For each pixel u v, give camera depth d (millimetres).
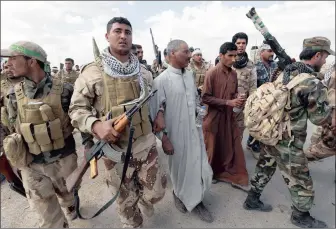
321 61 2236
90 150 1876
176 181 2568
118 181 2062
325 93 2039
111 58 1858
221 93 2932
